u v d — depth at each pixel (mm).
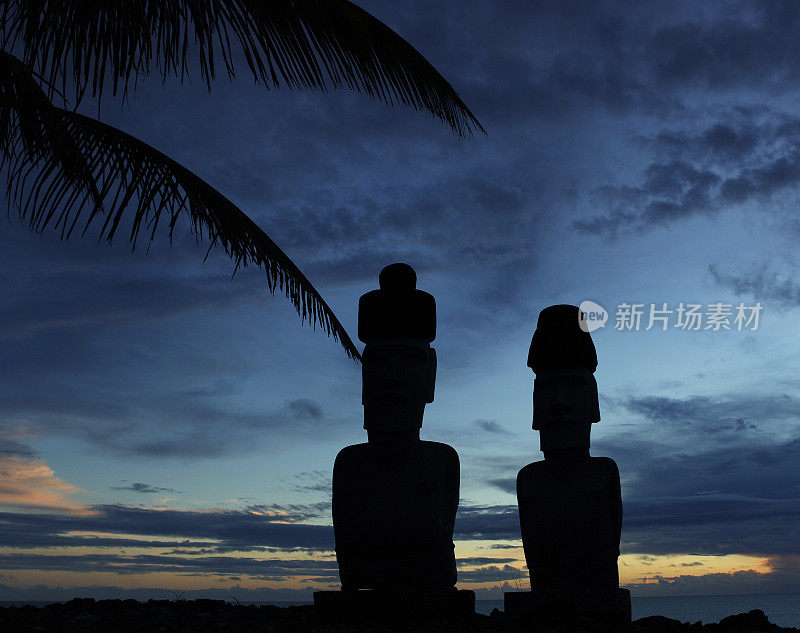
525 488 9336
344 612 8039
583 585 8805
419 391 8711
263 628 6992
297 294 8445
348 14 6637
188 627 7059
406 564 8289
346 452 8953
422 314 8961
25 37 5723
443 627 7398
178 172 7812
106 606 8961
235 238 7961
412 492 8445
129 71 5523
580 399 9242
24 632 6398
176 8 5570
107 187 7305
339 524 8617
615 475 9156
